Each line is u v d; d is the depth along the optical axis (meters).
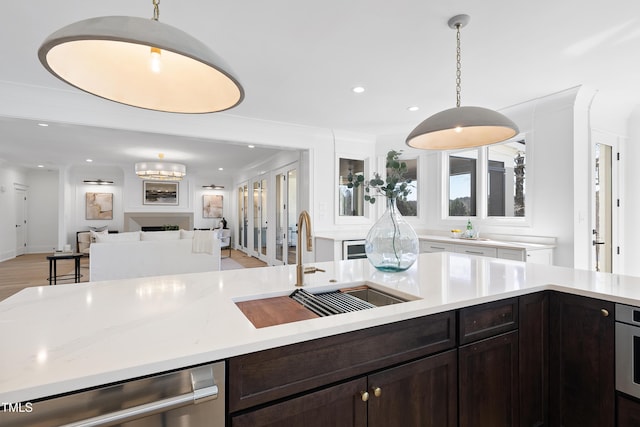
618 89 3.25
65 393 0.69
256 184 8.26
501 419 1.40
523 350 1.48
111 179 9.31
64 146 6.00
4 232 7.63
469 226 4.20
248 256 8.69
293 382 0.94
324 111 4.01
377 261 1.85
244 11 2.00
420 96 3.46
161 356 0.79
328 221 5.06
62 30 0.76
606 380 1.36
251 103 3.71
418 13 2.01
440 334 1.24
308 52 2.52
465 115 1.49
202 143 5.75
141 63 1.09
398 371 1.13
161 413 0.77
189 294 1.38
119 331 0.95
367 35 2.27
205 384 0.81
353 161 5.32
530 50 2.46
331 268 1.99
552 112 3.48
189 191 9.64
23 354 0.79
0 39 2.30
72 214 8.92
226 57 2.60
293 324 1.02
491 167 4.26
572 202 3.32
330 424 1.00
